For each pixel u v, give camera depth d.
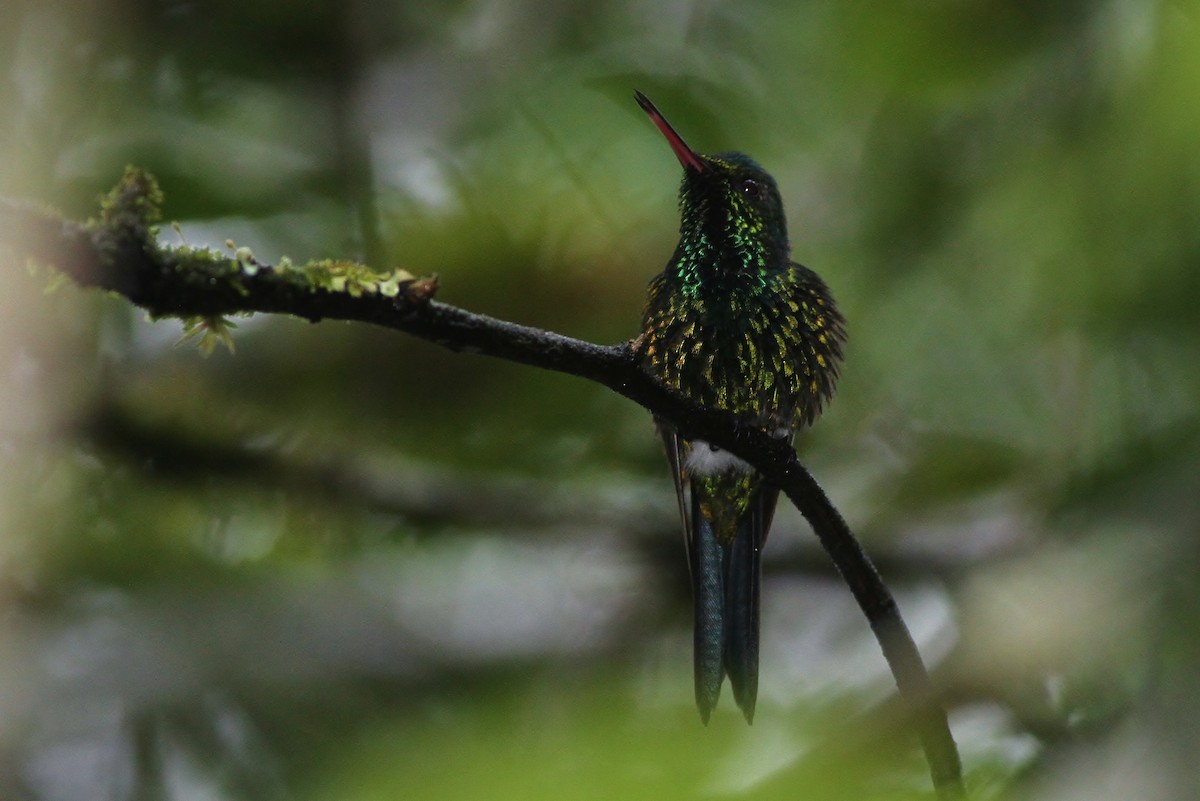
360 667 9.16
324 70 11.17
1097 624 7.59
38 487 10.22
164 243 4.74
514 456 12.17
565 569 11.84
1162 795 6.07
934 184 10.48
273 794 8.27
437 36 11.37
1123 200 9.12
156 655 8.73
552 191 11.03
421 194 11.06
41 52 10.61
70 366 10.64
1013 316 10.58
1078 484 9.65
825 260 11.15
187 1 11.05
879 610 6.17
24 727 8.36
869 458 12.31
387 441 11.94
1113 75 8.66
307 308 4.71
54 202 10.35
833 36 10.28
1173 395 9.63
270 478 11.48
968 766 7.02
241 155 10.86
